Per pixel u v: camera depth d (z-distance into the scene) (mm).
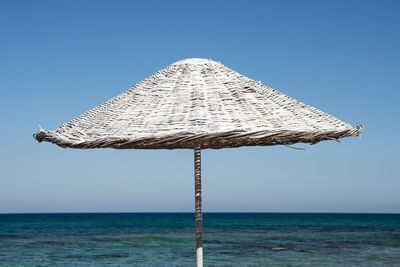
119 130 4238
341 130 4273
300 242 37375
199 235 5207
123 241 38250
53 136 4465
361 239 40281
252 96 4586
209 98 4477
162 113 4352
